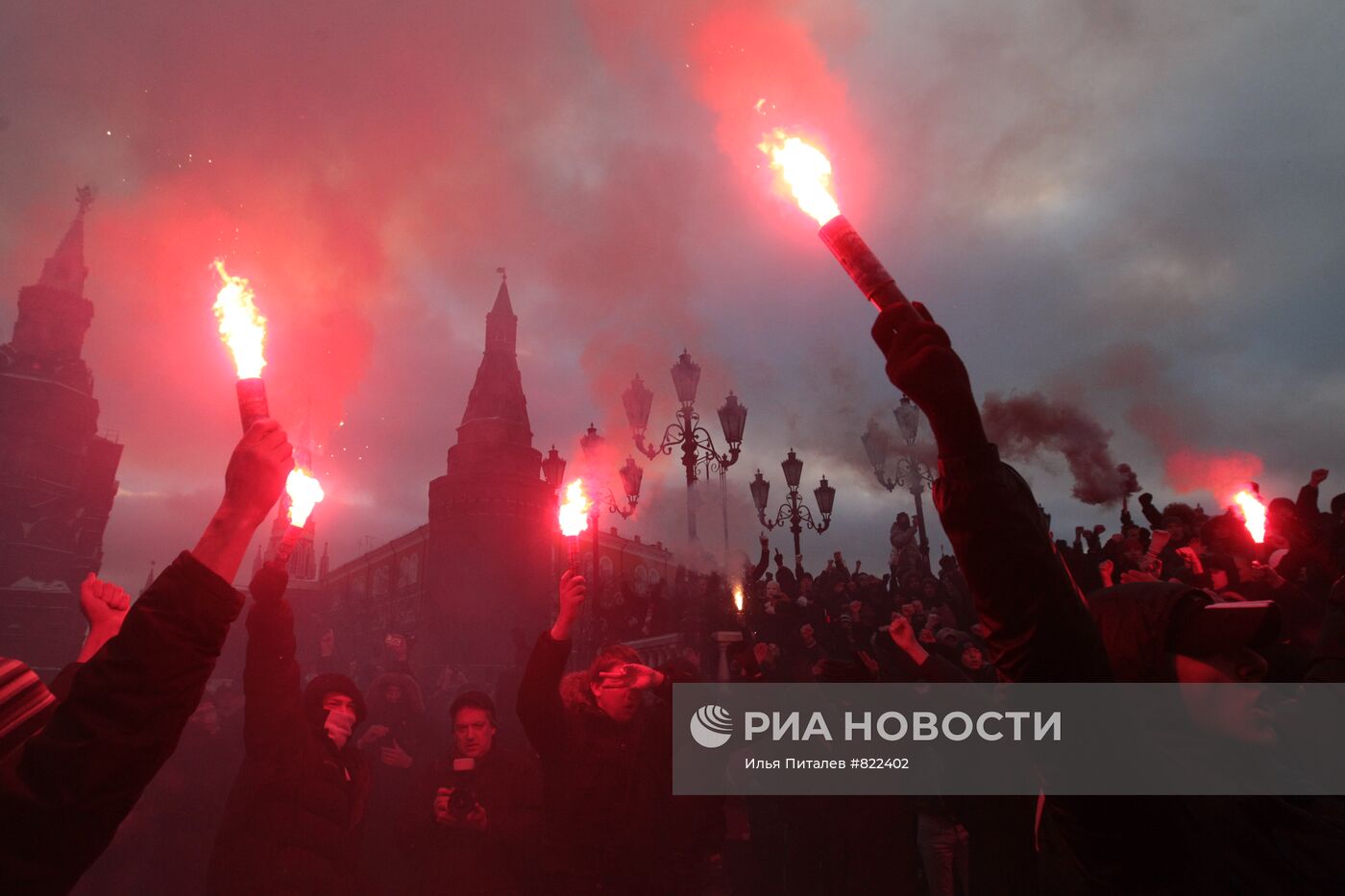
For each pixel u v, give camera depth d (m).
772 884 5.94
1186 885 1.02
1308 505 4.85
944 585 9.78
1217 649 1.08
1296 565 4.34
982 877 3.41
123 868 4.75
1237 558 5.00
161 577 0.93
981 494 0.93
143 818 4.86
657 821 3.47
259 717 3.02
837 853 4.87
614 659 3.65
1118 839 1.01
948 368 0.94
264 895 2.96
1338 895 1.01
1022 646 0.94
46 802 0.83
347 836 3.26
